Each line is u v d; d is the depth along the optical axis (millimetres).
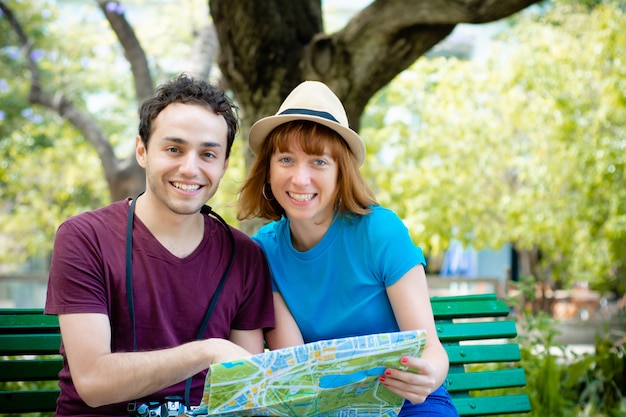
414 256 2395
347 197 2455
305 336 2549
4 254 11906
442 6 3812
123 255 2221
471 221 9352
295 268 2545
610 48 8391
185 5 9297
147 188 2312
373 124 10562
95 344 2061
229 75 4375
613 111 8188
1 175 10523
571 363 4270
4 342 2633
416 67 9578
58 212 10961
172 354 2041
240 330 2447
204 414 2096
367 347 1905
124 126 11469
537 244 10102
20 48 9273
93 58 10094
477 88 9281
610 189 8359
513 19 11016
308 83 2510
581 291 11094
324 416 2146
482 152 9156
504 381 2973
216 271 2357
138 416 2137
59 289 2104
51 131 10023
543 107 8711
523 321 4531
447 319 3029
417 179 8992
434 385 2088
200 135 2221
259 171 2561
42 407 2658
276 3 4227
